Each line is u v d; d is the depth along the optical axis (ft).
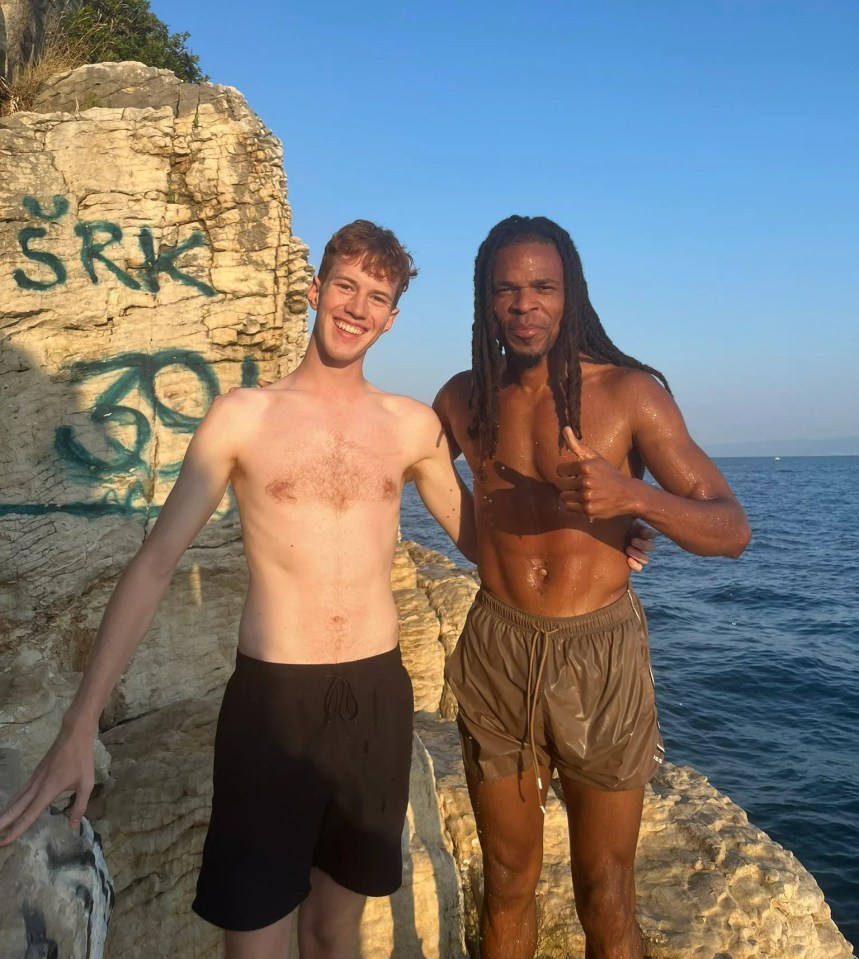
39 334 14.25
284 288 16.11
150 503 15.03
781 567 98.43
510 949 10.50
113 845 10.27
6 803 6.90
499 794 10.08
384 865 8.69
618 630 9.58
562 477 7.82
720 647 55.36
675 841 15.47
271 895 8.02
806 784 32.22
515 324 9.16
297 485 8.34
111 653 7.37
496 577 9.95
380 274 8.50
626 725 9.43
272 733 8.20
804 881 14.58
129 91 15.76
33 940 5.93
